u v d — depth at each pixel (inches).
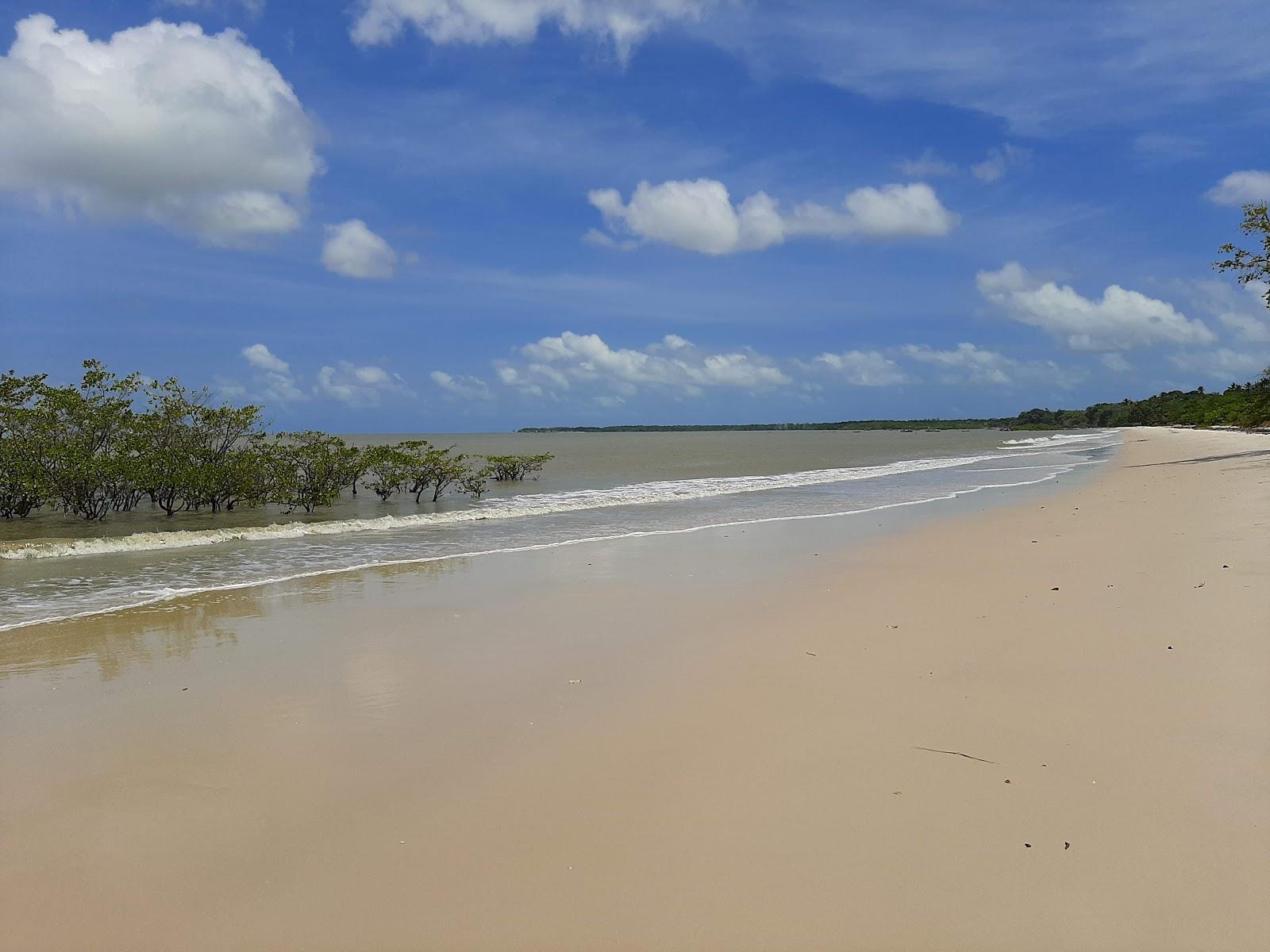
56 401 790.5
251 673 286.7
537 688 258.8
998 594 362.9
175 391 881.5
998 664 257.3
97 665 301.7
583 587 434.3
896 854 149.6
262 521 815.7
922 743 199.0
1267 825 152.1
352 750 211.0
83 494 804.6
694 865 149.3
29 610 402.0
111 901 144.7
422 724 228.8
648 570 486.3
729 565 493.4
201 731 227.9
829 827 160.2
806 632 314.8
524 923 134.2
